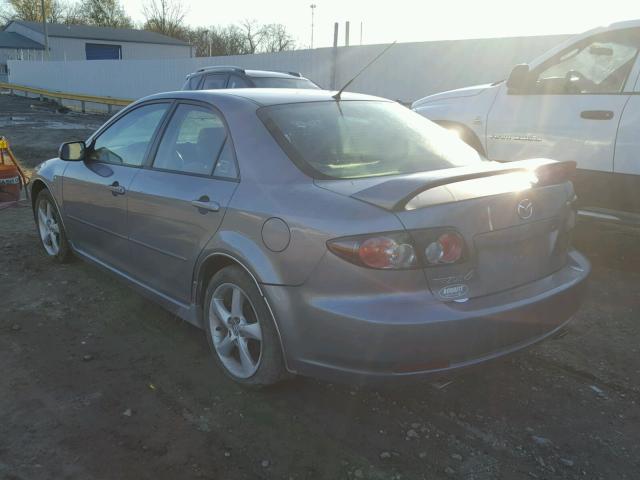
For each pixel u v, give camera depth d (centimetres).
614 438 279
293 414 294
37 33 5750
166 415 293
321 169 294
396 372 249
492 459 262
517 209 271
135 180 378
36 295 444
